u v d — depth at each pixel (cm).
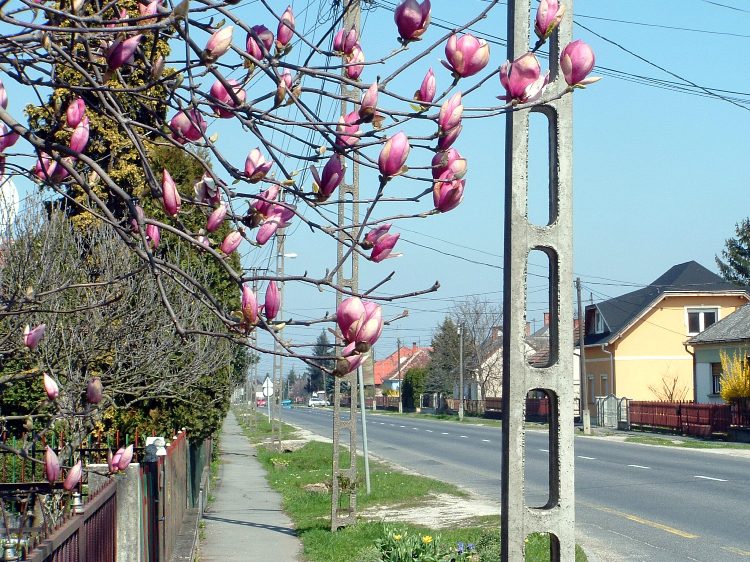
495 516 1538
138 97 279
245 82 286
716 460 2512
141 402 1284
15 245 804
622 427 4381
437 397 7444
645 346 4966
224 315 243
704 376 4216
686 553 1170
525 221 611
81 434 777
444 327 7369
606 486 1880
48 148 246
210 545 1352
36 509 701
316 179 255
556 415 615
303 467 2786
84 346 868
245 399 8231
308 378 13300
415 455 3027
